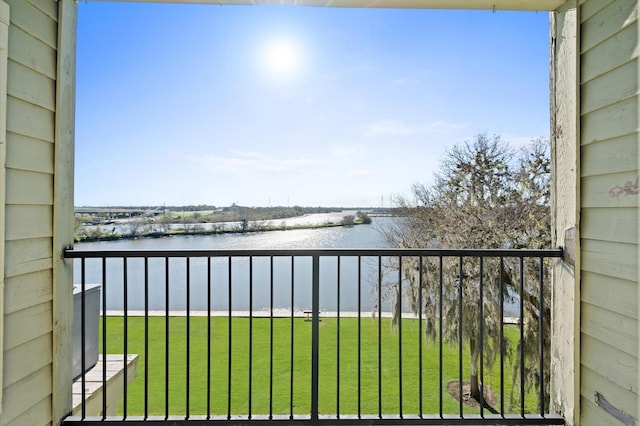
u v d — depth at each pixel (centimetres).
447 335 526
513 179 592
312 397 192
